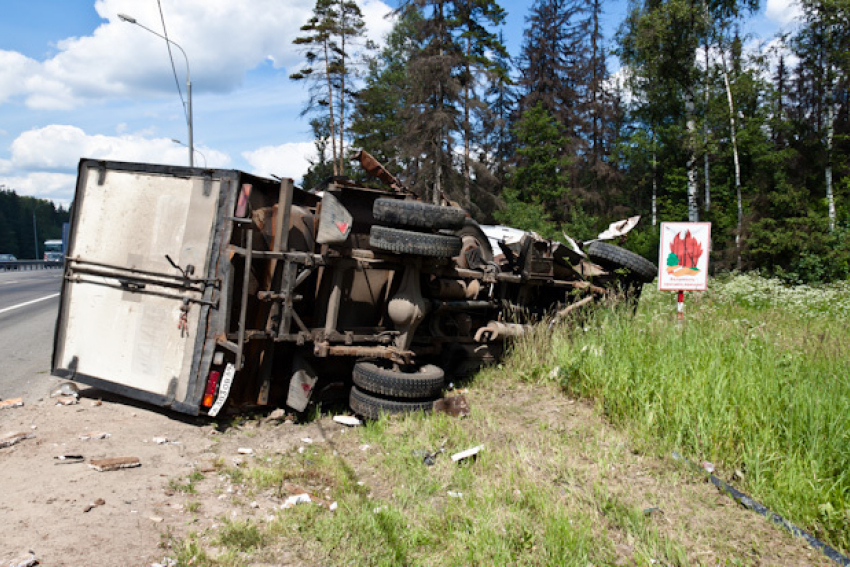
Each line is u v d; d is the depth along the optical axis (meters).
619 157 38.72
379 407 5.50
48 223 124.81
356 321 6.46
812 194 27.28
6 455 4.29
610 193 38.91
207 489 4.00
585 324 7.30
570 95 41.28
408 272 5.87
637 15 24.08
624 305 7.60
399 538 3.43
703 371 5.42
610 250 8.41
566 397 6.00
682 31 23.06
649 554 3.35
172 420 5.36
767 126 28.61
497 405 5.93
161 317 5.49
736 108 28.12
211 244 5.26
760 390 5.00
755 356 5.71
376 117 39.25
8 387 6.50
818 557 3.39
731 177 30.92
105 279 5.86
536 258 7.75
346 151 37.41
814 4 24.30
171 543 3.20
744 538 3.58
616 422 5.23
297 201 6.12
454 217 5.68
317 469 4.48
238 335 5.17
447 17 29.05
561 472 4.37
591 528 3.62
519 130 36.22
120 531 3.27
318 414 5.83
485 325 7.51
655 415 5.11
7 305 15.13
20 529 3.16
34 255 106.44
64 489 3.74
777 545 3.51
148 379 5.49
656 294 10.84
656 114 27.08
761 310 10.95
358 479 4.38
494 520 3.65
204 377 5.15
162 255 5.52
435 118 27.11
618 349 6.17
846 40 24.41
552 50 41.75
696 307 9.44
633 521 3.68
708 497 4.05
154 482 4.01
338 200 5.62
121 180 5.92
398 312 5.84
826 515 3.73
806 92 30.62
